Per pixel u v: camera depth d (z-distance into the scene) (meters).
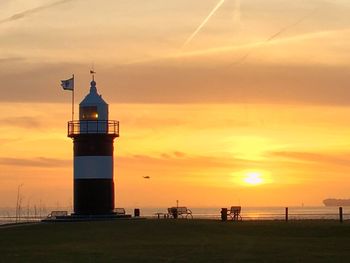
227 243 35.09
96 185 61.47
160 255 29.19
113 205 62.47
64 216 61.72
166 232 42.31
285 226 44.91
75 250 31.98
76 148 62.22
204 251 30.81
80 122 62.03
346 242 35.75
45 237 40.12
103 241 37.12
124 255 29.33
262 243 35.09
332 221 52.22
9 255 30.11
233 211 67.06
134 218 61.53
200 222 50.59
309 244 34.50
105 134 61.59
